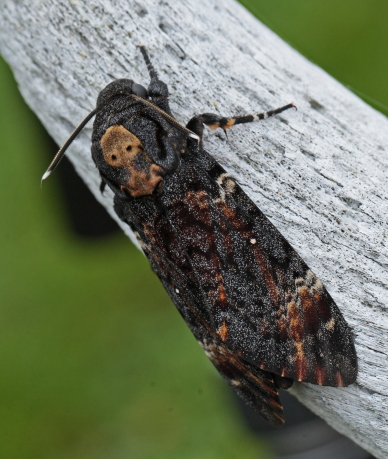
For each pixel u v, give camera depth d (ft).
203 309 1.13
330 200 1.13
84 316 1.51
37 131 1.35
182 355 1.46
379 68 1.41
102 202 1.22
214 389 1.44
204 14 1.15
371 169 1.13
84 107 1.17
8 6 1.17
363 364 1.11
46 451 1.42
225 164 1.15
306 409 1.31
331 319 1.11
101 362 1.46
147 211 1.14
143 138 1.13
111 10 1.15
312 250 1.12
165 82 1.15
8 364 1.47
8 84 1.45
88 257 1.55
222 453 1.41
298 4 1.44
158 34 1.15
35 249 1.56
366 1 1.44
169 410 1.43
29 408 1.44
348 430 1.13
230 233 1.13
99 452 1.42
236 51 1.15
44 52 1.17
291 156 1.14
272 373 1.13
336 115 1.15
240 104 1.15
